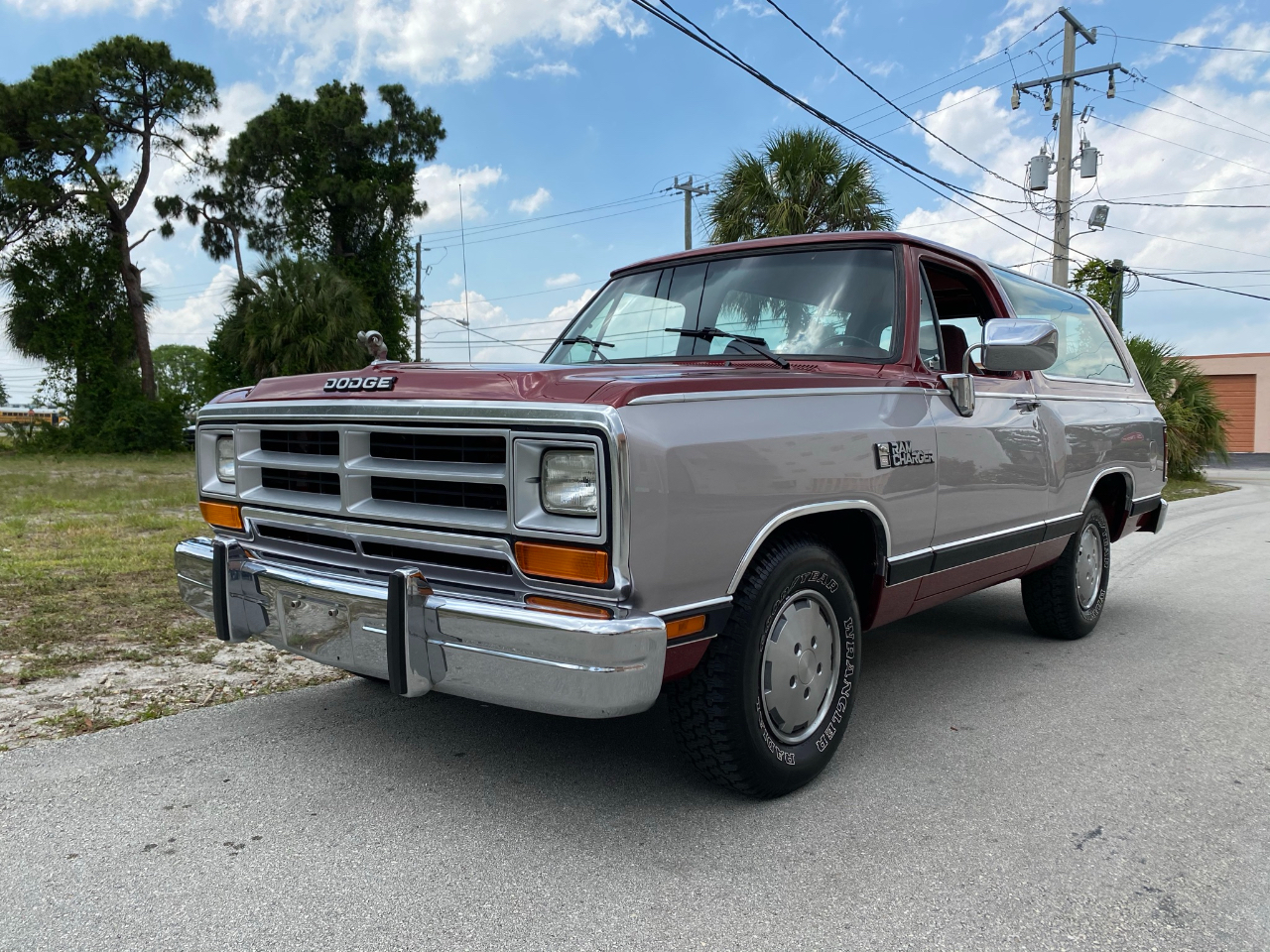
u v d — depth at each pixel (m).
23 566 6.50
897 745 3.28
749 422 2.49
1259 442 41.62
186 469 22.50
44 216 31.44
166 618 5.01
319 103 34.25
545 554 2.24
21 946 1.95
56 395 33.28
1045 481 4.04
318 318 26.30
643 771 2.98
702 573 2.35
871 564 3.07
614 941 2.00
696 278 3.75
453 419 2.36
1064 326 4.66
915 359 3.27
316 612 2.66
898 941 2.01
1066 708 3.71
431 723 3.42
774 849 2.44
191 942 1.98
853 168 14.02
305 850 2.41
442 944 1.98
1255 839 2.52
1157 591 6.53
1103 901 2.18
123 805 2.68
